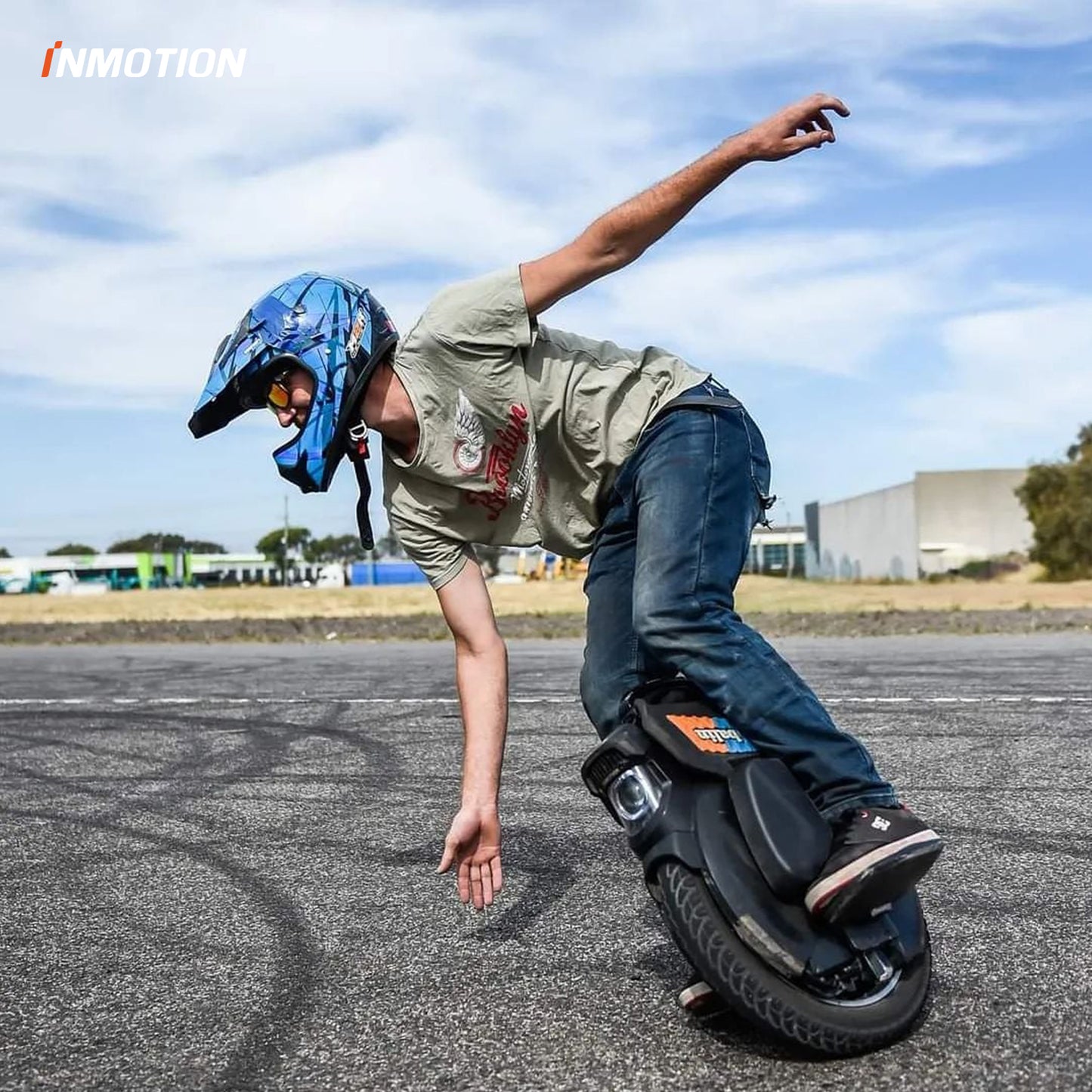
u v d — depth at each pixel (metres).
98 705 9.12
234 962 3.23
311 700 9.07
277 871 4.19
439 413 2.76
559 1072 2.45
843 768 2.58
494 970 3.09
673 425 2.77
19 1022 2.84
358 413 2.75
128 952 3.34
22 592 106.38
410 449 2.83
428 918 3.58
